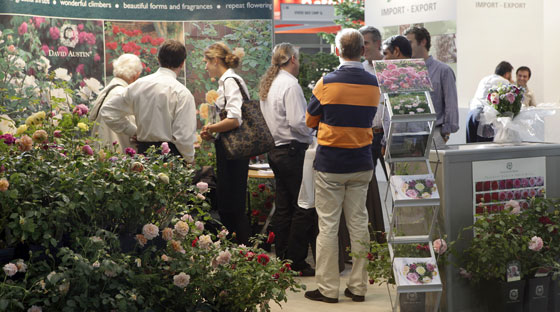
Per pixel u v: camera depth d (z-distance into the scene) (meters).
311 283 4.80
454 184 3.93
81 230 2.93
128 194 3.10
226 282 3.39
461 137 8.70
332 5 15.14
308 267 5.02
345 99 4.14
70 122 3.45
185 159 4.53
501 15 8.67
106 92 4.77
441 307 4.01
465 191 3.96
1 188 2.72
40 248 2.88
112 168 3.12
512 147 4.10
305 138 4.88
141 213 3.17
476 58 8.59
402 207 3.92
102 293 2.85
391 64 3.94
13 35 5.61
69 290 2.80
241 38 6.56
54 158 3.11
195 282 3.25
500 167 4.05
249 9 6.55
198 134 6.45
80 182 2.98
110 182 3.05
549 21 10.11
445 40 7.98
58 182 2.95
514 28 8.76
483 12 8.58
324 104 4.18
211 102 6.49
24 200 2.88
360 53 4.22
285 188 5.02
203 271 3.29
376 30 5.16
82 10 6.05
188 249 3.35
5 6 5.57
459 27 8.45
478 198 4.00
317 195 4.36
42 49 5.81
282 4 14.95
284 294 3.40
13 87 5.58
